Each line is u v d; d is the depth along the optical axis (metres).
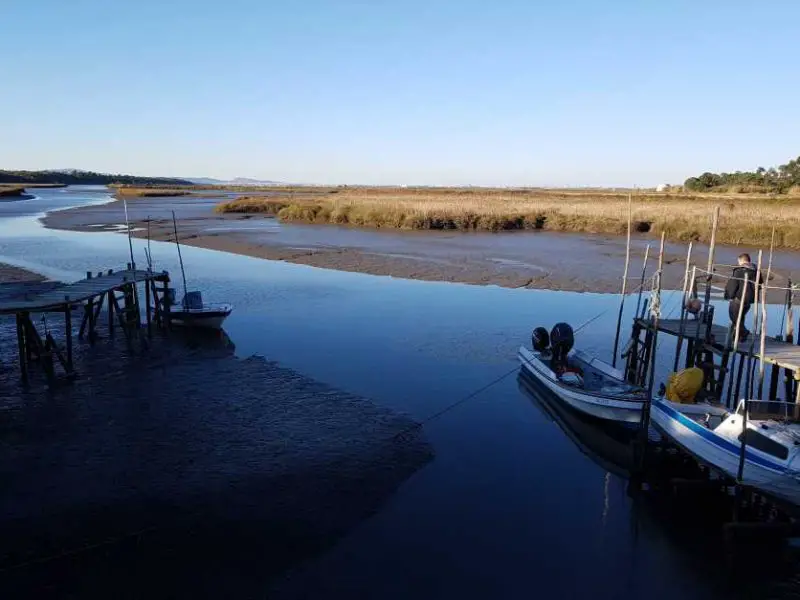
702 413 12.88
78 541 9.32
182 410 14.40
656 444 13.06
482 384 17.28
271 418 14.12
